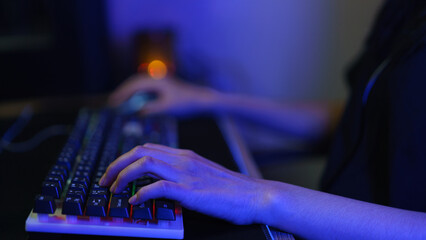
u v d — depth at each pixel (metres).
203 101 0.96
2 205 0.54
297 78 1.19
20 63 0.99
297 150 1.18
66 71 1.03
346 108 0.75
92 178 0.56
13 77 0.99
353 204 0.51
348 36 1.17
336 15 1.15
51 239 0.47
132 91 0.96
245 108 1.05
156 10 1.08
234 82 1.17
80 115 0.85
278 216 0.50
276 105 1.11
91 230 0.46
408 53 0.61
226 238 0.48
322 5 1.14
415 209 0.61
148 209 0.48
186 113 0.94
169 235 0.47
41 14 0.98
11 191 0.57
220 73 1.16
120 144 0.69
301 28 1.15
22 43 0.98
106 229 0.46
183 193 0.49
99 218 0.47
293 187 0.53
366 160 0.68
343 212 0.49
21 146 0.72
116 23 1.06
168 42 1.06
